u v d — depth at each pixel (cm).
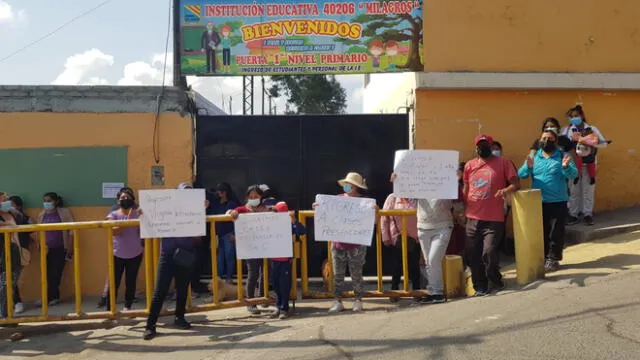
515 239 671
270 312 705
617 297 555
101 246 879
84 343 605
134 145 894
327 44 914
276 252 660
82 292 875
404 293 692
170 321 681
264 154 916
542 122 927
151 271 663
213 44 907
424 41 913
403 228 693
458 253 765
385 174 920
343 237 659
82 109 888
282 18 912
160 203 626
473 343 484
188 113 903
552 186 683
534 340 476
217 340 586
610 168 943
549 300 570
